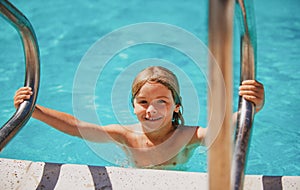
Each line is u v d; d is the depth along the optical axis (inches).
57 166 134.3
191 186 126.1
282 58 278.1
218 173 78.7
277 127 217.5
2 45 291.3
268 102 237.0
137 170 132.7
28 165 134.6
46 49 294.4
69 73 267.0
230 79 74.2
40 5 353.4
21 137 209.0
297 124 219.8
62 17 335.6
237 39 275.3
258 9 341.4
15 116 128.5
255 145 204.4
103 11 347.3
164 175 130.3
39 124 219.8
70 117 165.6
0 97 236.7
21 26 127.8
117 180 129.3
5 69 264.5
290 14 332.8
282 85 250.8
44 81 259.0
